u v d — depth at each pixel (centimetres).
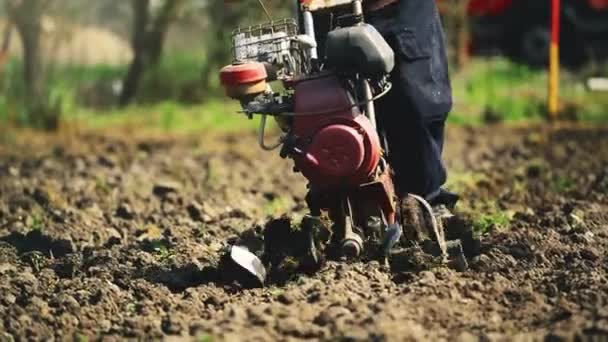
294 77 1318
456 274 1321
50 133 3538
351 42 1289
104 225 1888
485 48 4819
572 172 2359
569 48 4653
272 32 1348
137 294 1332
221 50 4247
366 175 1305
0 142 3275
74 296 1328
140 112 3994
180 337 1133
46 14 4038
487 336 1090
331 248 1361
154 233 1784
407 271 1323
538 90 4034
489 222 1691
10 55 4456
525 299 1224
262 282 1326
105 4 5684
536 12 4675
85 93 4391
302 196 2186
